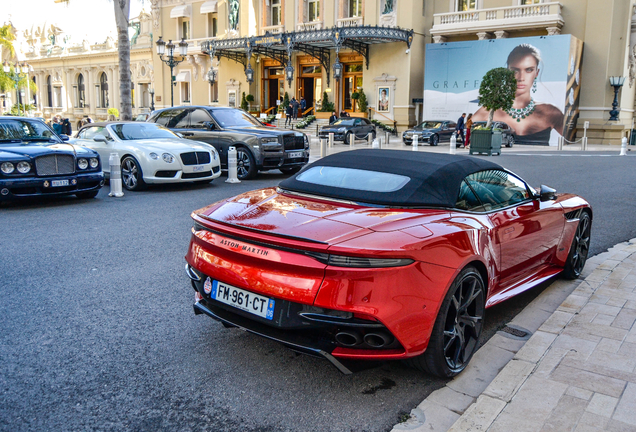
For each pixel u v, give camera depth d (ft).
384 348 9.57
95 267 18.04
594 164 55.52
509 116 94.63
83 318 13.61
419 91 109.91
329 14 115.34
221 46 119.85
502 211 13.11
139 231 23.54
